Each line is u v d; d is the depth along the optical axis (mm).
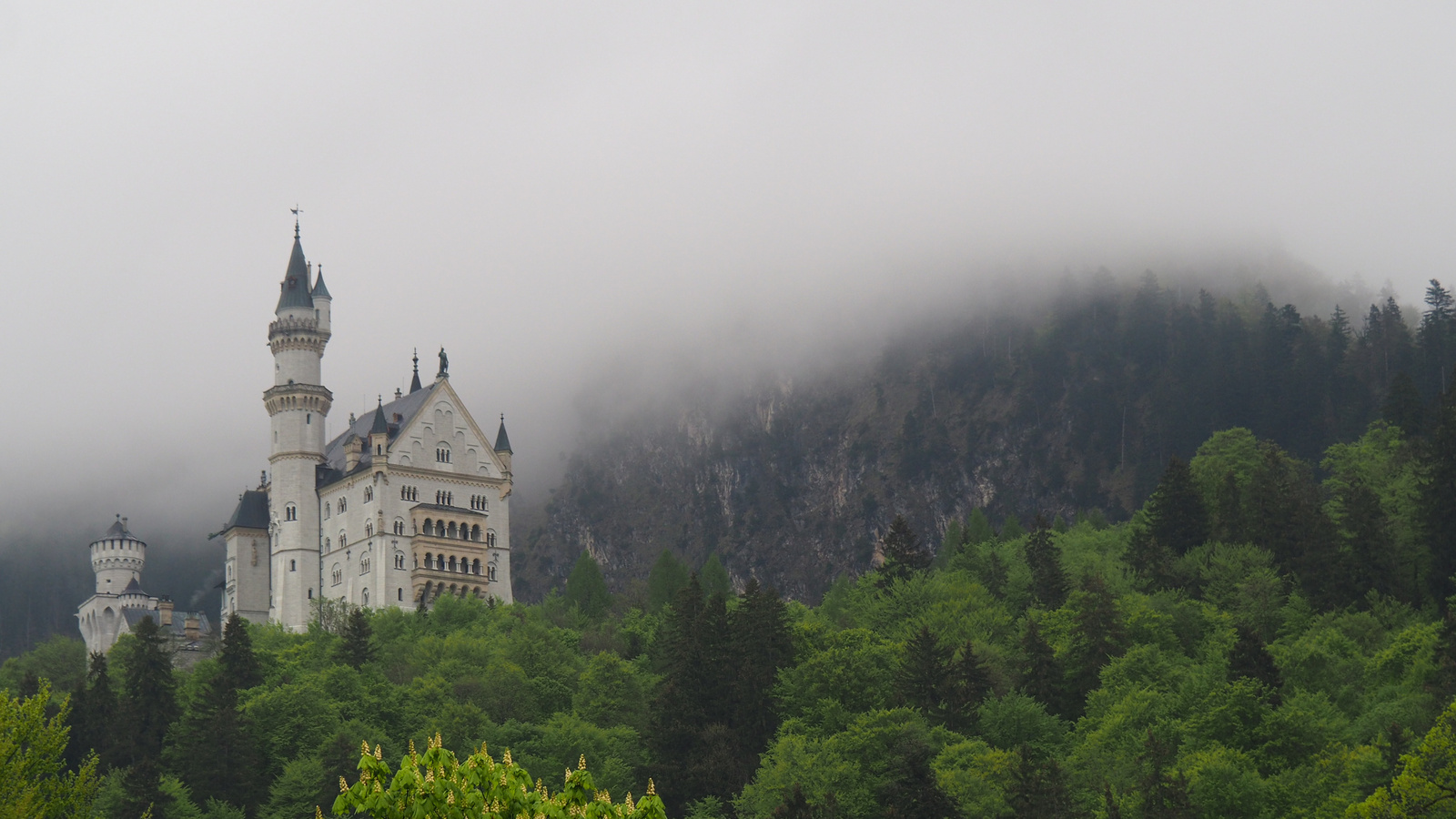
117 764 151750
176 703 162250
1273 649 154375
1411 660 148875
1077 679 158250
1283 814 118562
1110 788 118625
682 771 145000
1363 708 143125
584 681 171500
